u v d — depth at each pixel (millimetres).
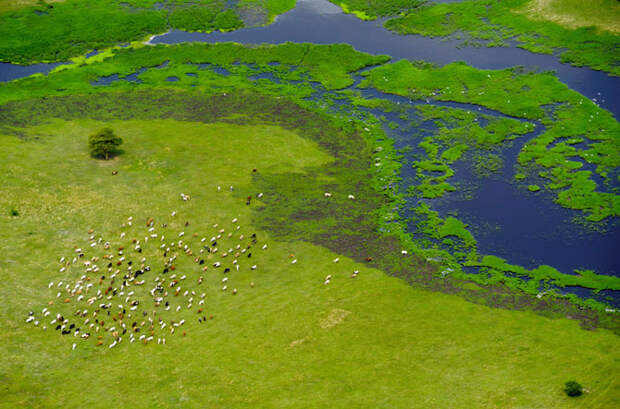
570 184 106312
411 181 109250
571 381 65688
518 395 65188
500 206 102375
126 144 118750
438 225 98188
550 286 85000
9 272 84938
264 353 72562
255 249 92062
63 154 114688
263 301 81625
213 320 78312
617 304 81188
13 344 73250
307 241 94125
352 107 133250
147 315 78625
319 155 116812
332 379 68375
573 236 95062
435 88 138375
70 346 73500
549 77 138125
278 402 65375
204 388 67562
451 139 120812
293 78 145250
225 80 144625
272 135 122750
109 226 95375
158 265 87750
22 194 101500
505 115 127625
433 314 78875
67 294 81625
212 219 98188
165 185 106375
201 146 118500
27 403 65625
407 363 70500
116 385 68125
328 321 77688
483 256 91500
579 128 121062
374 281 85688
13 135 120688
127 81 145000
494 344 73188
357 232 96562
